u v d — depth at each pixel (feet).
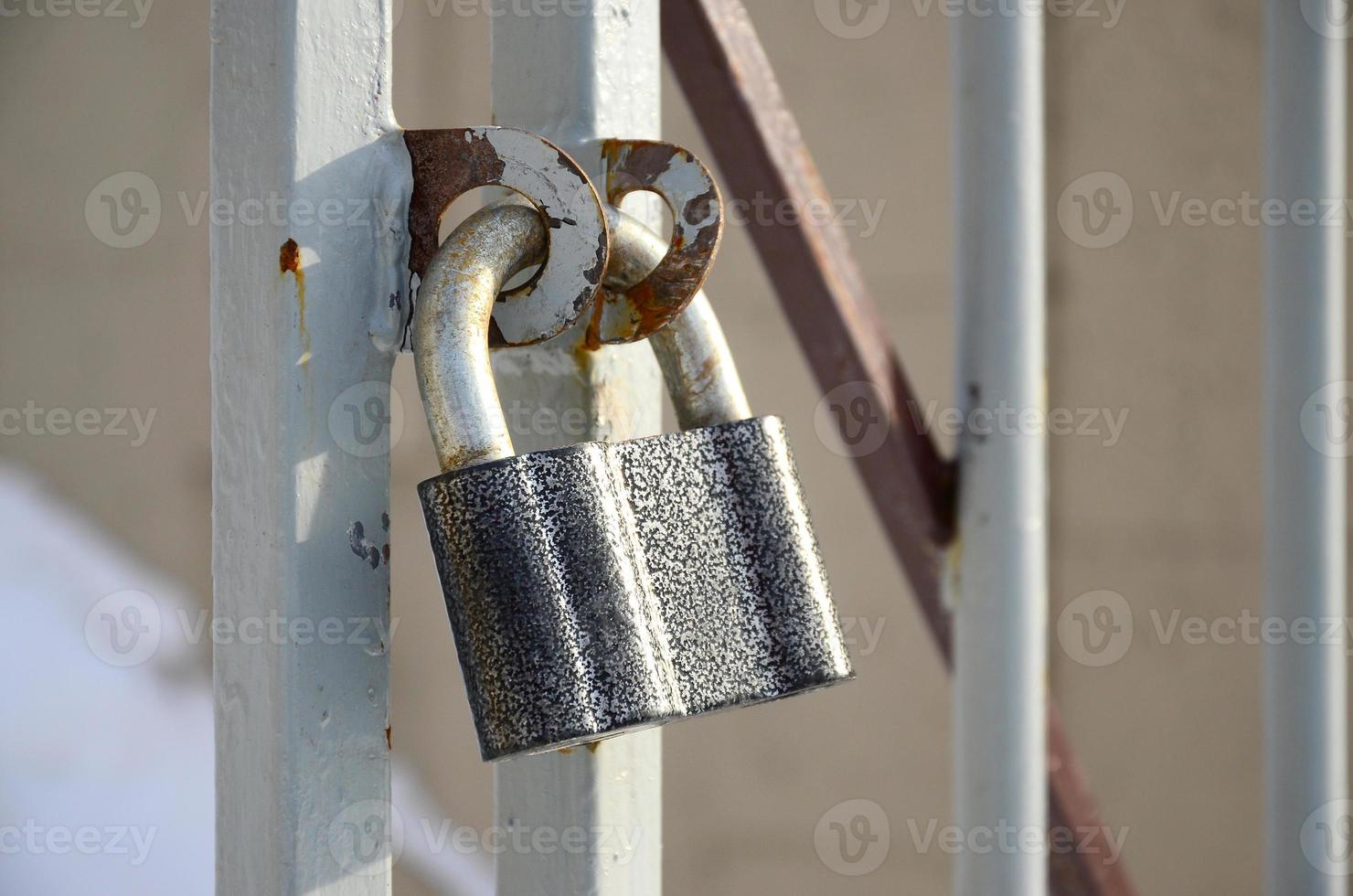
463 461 1.59
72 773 7.33
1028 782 2.74
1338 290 3.50
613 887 2.02
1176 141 8.38
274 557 1.68
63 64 9.25
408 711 8.72
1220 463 8.45
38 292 9.34
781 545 1.85
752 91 2.44
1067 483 8.69
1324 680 3.53
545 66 1.93
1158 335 8.48
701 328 1.95
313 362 1.67
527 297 1.70
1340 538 3.53
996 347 2.69
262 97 1.66
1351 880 7.07
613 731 1.54
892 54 8.63
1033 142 2.68
